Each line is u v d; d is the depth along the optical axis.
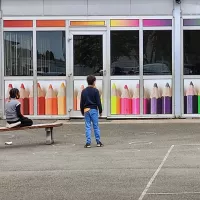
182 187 6.74
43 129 13.45
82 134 12.28
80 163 8.61
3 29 15.05
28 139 11.72
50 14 15.01
